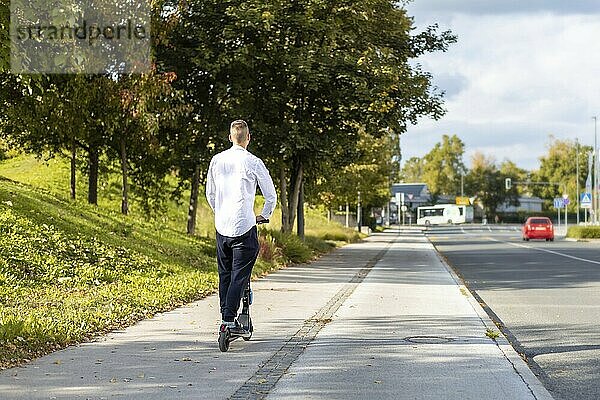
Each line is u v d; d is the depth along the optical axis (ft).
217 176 41.24
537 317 60.59
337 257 139.33
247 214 40.88
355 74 118.62
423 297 70.03
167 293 63.16
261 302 64.18
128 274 73.31
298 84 119.96
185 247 98.58
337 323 52.39
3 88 81.46
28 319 44.24
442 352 41.88
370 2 127.44
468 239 265.54
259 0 112.88
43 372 35.24
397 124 127.75
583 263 131.13
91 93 90.17
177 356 39.50
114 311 51.88
